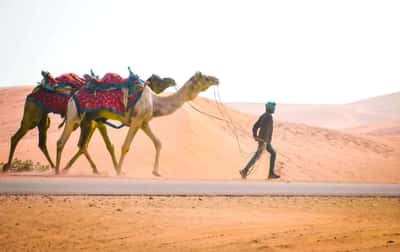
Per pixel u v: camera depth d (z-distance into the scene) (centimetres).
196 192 1545
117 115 2270
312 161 4084
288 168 3728
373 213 1325
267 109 2505
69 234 975
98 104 2269
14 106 5997
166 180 2080
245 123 4719
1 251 862
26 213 1120
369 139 5428
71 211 1154
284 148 4344
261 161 3603
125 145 2283
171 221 1102
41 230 997
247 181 2222
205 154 3347
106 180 1936
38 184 1642
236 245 918
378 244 949
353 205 1445
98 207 1210
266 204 1388
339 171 3906
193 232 1012
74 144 3453
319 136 5109
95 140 3397
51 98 2375
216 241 944
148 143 3334
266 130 2477
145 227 1041
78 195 1371
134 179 2058
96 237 959
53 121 5031
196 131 3638
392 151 5106
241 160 3462
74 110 2284
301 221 1150
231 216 1183
